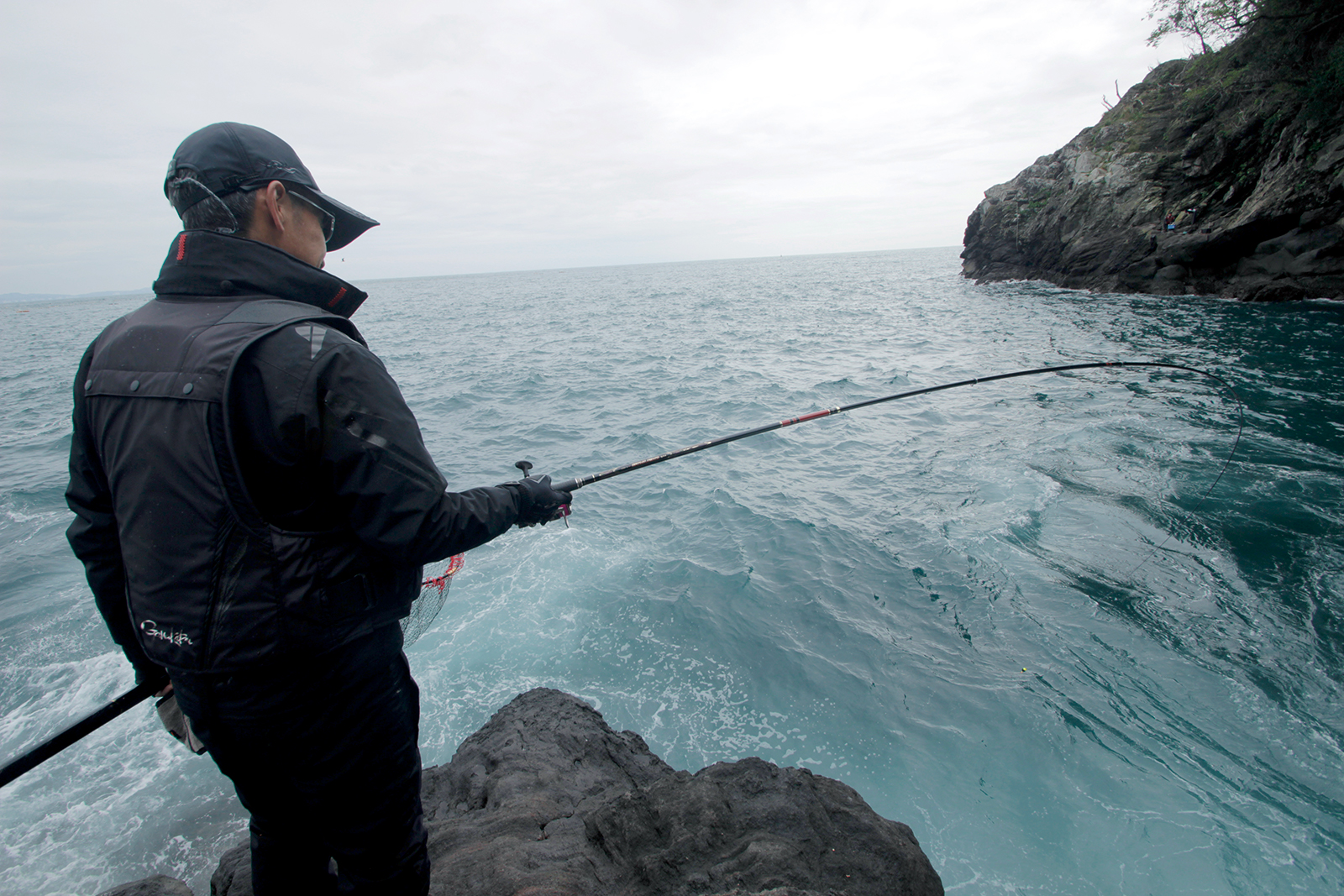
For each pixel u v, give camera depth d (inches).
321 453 41.6
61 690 216.4
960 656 211.5
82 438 46.6
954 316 1113.4
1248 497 292.8
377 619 46.4
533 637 231.8
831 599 247.4
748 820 87.1
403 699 52.1
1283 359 563.8
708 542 299.1
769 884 75.7
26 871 154.9
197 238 45.2
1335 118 853.2
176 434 39.8
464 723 194.1
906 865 81.4
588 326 1411.2
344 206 53.7
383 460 42.3
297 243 50.9
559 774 122.6
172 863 156.3
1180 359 600.7
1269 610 217.2
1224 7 994.1
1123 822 149.1
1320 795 152.1
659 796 91.6
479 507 49.2
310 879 60.3
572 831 94.7
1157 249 1103.6
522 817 100.6
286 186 48.9
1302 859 137.2
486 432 538.0
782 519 316.8
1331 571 234.1
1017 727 179.8
